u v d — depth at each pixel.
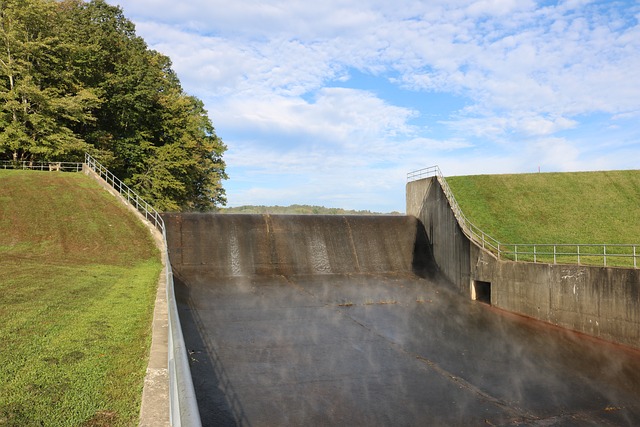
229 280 31.59
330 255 36.22
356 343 20.72
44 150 43.56
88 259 26.45
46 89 44.09
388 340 21.47
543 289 25.17
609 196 37.97
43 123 44.09
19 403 7.92
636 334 20.33
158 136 55.91
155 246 30.14
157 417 7.78
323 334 21.70
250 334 21.12
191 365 16.81
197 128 58.28
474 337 22.44
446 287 33.59
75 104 44.22
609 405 15.48
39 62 45.53
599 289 22.00
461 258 32.56
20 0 43.50
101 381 9.19
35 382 8.84
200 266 32.62
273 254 35.00
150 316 14.69
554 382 17.23
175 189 54.41
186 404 3.91
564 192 39.28
